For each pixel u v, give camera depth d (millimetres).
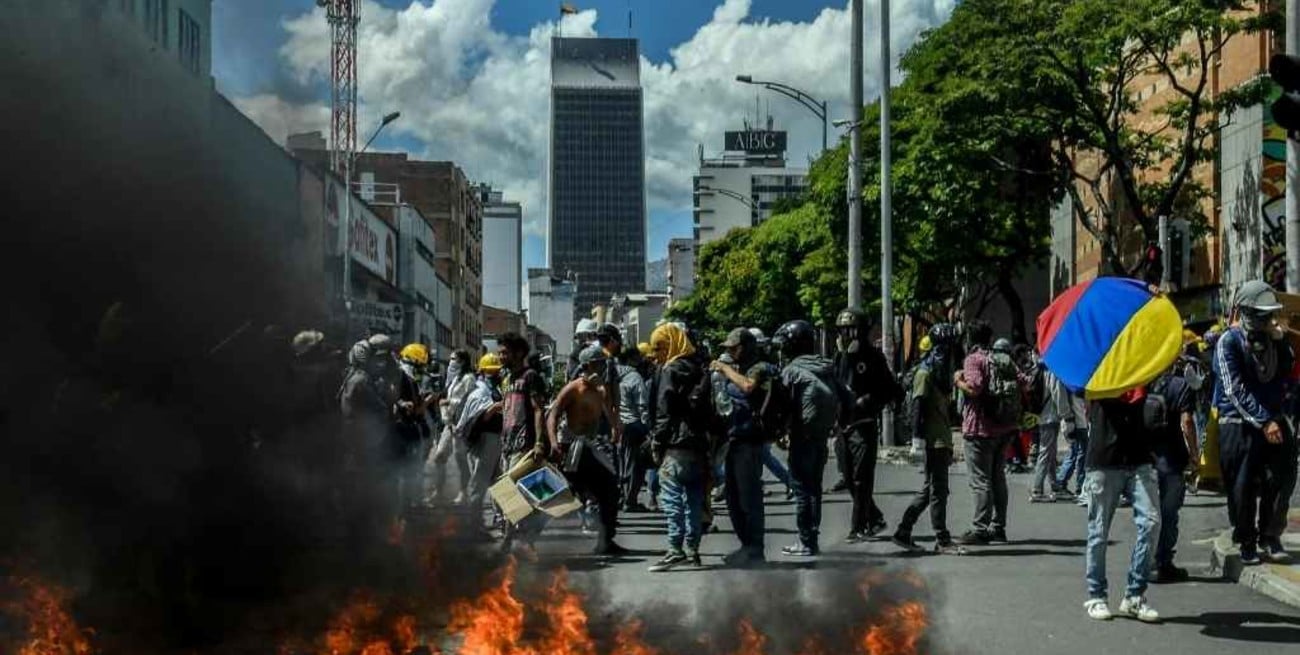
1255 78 26844
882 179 28156
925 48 37969
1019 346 18266
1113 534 12234
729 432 10359
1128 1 27094
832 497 17422
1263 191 29078
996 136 29141
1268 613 8227
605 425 13672
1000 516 11664
